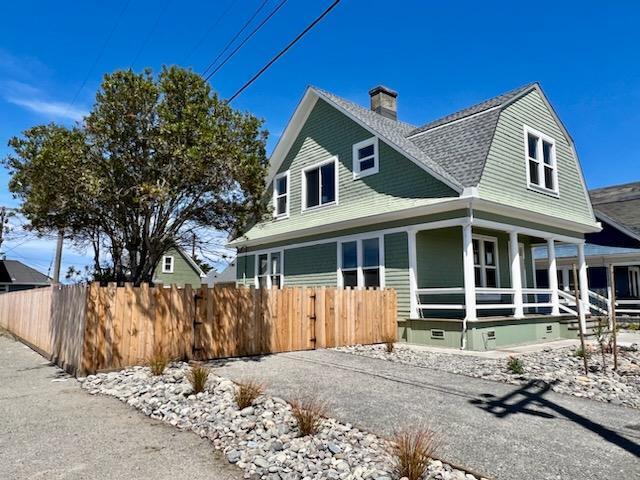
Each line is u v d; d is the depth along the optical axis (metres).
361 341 11.02
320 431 4.45
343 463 3.68
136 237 8.62
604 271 19.38
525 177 12.37
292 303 10.16
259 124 8.91
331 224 13.36
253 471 3.63
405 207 11.64
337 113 14.52
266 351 9.63
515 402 5.66
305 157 15.63
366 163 13.36
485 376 7.18
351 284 13.16
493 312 13.43
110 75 7.87
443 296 12.20
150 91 7.89
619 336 13.24
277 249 16.17
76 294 8.06
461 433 4.48
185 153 7.59
